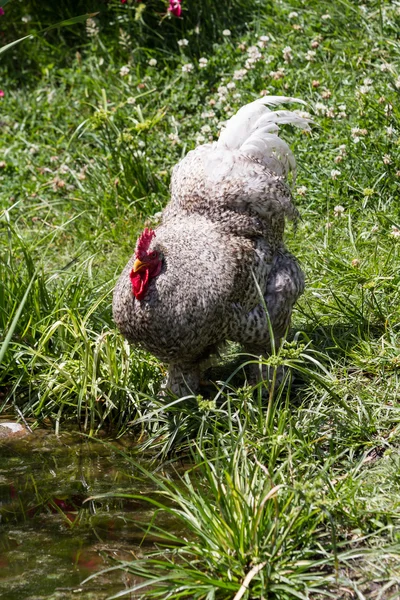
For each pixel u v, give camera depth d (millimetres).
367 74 9047
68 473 5641
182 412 5828
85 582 4441
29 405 6395
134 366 6367
